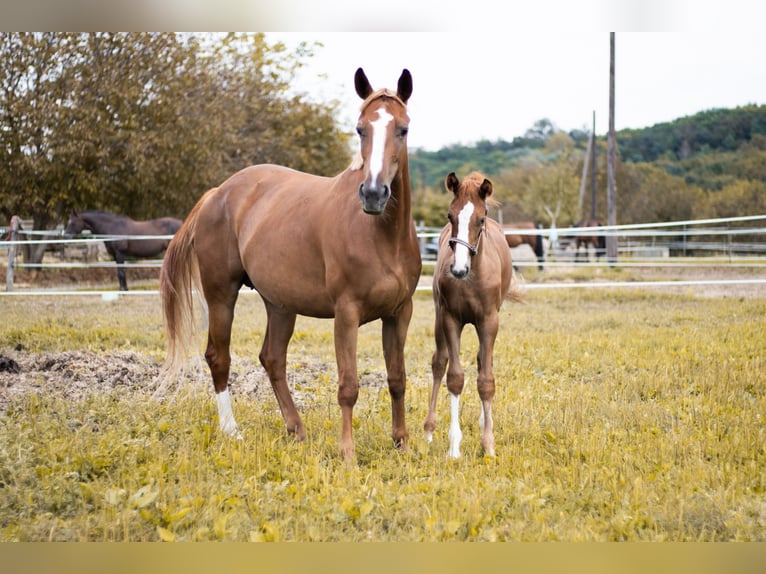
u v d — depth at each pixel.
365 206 4.45
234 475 4.63
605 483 4.46
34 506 4.12
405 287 5.04
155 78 19.36
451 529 3.73
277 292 5.51
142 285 18.22
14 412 5.91
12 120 18.27
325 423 5.73
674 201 40.97
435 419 5.62
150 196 20.89
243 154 23.77
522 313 12.83
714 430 5.57
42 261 20.41
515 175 65.31
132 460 4.75
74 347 9.05
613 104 24.06
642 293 15.40
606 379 7.29
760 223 36.25
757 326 10.30
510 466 4.81
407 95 5.00
